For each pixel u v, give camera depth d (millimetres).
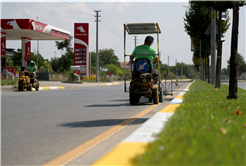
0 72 51000
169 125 7613
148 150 5383
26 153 7574
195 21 54625
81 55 80062
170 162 4371
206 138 5539
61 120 12836
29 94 29000
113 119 13008
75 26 79750
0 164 6680
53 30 68688
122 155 5539
